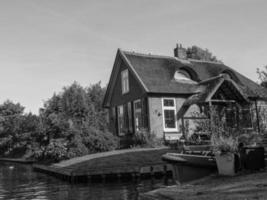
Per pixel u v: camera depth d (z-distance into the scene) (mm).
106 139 26469
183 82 28734
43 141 27438
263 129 22891
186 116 27375
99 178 17969
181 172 13750
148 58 30562
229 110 24094
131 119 29469
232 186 9406
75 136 25484
